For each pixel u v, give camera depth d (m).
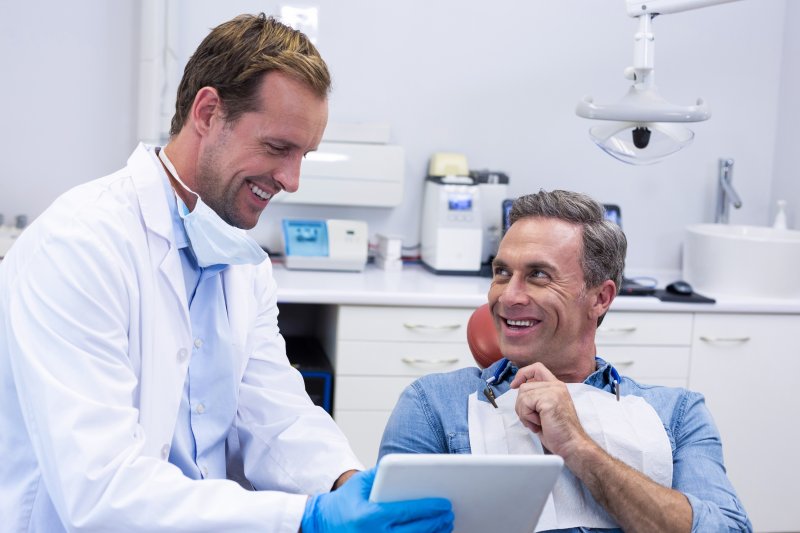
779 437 3.18
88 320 1.21
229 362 1.47
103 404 1.18
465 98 3.57
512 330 1.56
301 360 3.13
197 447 1.45
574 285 1.53
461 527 1.17
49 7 3.29
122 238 1.29
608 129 2.34
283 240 3.41
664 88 3.70
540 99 3.62
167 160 1.38
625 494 1.39
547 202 1.56
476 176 3.48
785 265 3.13
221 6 3.38
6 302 1.25
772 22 3.73
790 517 3.21
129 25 3.34
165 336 1.36
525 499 1.14
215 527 1.19
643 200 3.74
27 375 1.19
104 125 3.38
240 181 1.31
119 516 1.16
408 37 3.51
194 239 1.38
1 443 1.28
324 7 3.44
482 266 3.41
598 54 3.63
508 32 3.57
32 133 3.33
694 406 1.59
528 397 1.45
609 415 1.53
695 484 1.48
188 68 1.34
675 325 3.08
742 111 3.76
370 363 2.96
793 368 3.16
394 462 1.07
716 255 3.20
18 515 1.27
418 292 2.97
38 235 1.25
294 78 1.26
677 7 2.23
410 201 3.60
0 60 3.28
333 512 1.17
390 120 3.54
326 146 3.34
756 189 3.82
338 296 2.89
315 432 1.53
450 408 1.58
